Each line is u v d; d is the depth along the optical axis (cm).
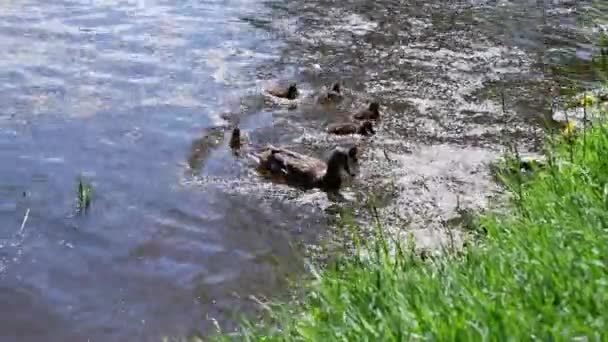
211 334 790
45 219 1039
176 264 939
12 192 1105
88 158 1214
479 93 1499
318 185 1136
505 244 527
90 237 1001
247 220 1046
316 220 1045
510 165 937
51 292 885
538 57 1692
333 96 1460
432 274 496
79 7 1950
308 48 1734
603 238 477
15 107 1378
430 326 405
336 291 518
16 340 802
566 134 937
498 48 1748
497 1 2120
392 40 1798
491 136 1300
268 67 1620
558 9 2041
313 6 2034
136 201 1091
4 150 1225
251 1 2059
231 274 912
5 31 1753
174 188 1131
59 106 1391
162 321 828
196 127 1338
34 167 1178
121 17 1888
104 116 1360
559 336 372
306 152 1264
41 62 1588
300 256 940
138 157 1225
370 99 1475
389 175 1167
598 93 1428
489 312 404
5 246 975
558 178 646
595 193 575
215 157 1230
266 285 878
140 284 900
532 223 552
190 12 1948
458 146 1264
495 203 942
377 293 473
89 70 1559
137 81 1518
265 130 1338
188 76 1553
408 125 1357
